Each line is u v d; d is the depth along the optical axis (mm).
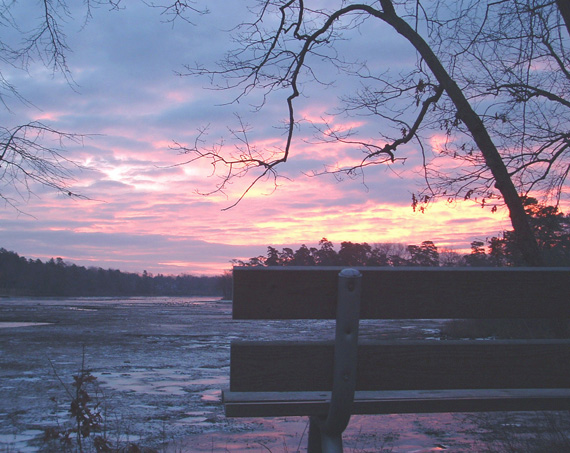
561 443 4383
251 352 1996
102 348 19688
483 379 2117
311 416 2301
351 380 1941
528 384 2137
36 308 69188
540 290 2100
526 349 2129
